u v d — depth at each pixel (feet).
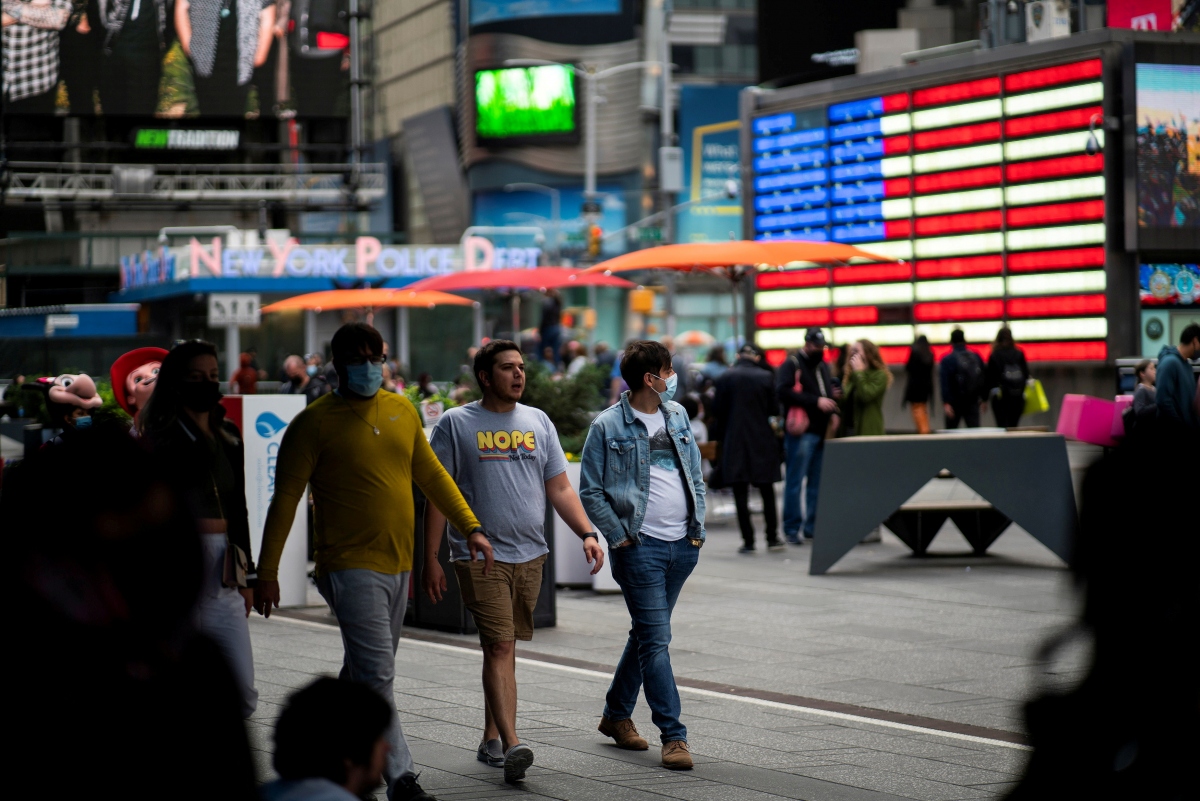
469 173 475.31
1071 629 12.18
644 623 38.47
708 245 95.61
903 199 152.46
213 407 32.73
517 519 37.58
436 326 265.75
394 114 524.11
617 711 39.78
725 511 107.86
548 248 463.01
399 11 517.96
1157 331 135.74
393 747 32.68
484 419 37.96
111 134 379.35
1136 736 11.79
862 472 74.90
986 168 143.95
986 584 70.69
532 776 36.40
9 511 14.01
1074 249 136.67
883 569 77.05
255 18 323.57
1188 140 133.69
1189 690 11.53
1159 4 149.69
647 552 38.91
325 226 407.03
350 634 33.53
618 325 466.70
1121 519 11.59
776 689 47.60
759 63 228.63
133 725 13.52
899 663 51.52
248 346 268.41
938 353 149.28
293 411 69.56
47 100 315.78
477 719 43.09
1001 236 142.61
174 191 359.05
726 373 84.64
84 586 13.93
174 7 319.06
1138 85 132.46
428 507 37.60
